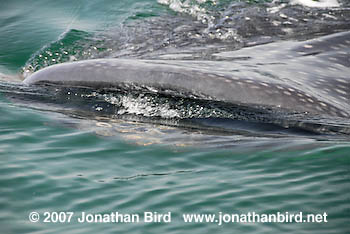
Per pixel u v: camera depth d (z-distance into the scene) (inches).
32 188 315.6
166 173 334.3
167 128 387.9
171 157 354.3
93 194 310.3
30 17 725.9
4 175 328.2
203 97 395.9
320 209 291.7
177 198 305.4
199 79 398.9
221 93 393.1
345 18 649.0
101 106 414.3
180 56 481.7
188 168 340.5
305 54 481.4
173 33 625.3
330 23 633.0
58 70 441.1
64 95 429.4
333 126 375.9
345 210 289.7
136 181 324.5
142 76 407.8
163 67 415.2
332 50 488.7
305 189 311.4
